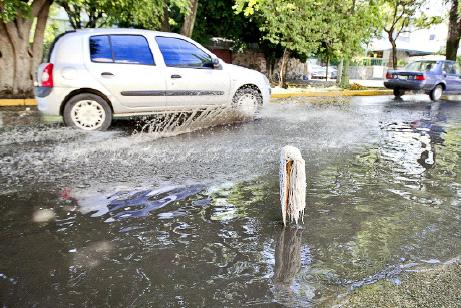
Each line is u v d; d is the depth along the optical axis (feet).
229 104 24.26
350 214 9.89
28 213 9.75
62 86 19.58
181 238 8.48
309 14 50.52
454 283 6.70
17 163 14.10
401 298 6.26
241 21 56.70
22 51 34.94
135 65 20.92
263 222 9.34
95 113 20.52
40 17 36.06
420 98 48.06
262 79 25.79
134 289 6.56
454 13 59.21
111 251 7.89
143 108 21.47
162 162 14.48
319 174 13.43
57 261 7.48
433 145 18.67
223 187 11.82
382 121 26.53
